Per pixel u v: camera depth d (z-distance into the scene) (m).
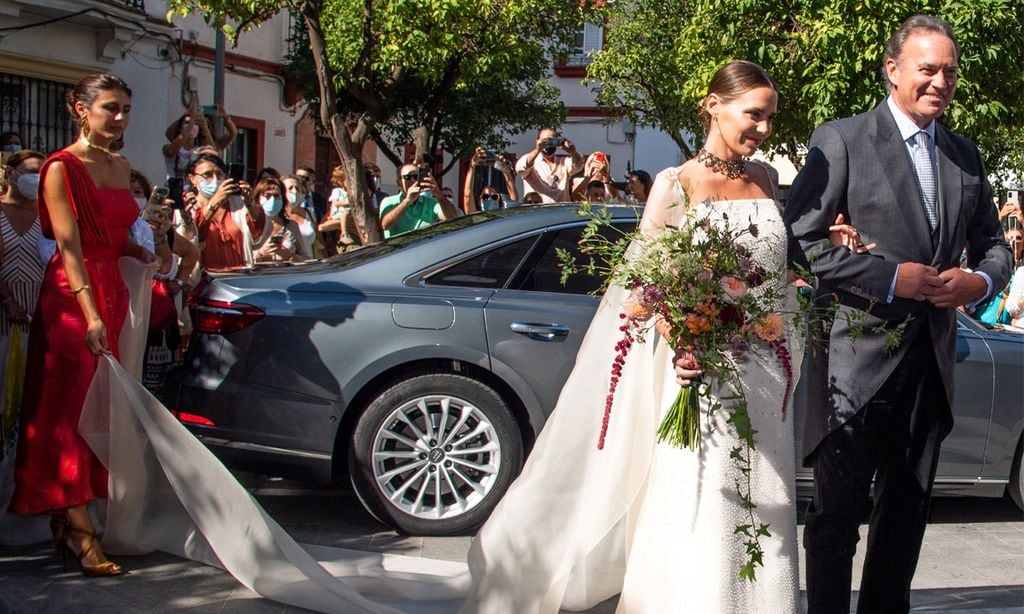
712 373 3.38
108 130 4.66
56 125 14.84
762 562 3.44
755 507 3.39
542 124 17.80
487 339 5.27
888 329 3.38
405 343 5.22
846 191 3.42
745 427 3.29
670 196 3.56
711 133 3.61
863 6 8.97
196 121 11.72
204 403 5.21
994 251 3.54
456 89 16.36
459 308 5.29
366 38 10.23
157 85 16.55
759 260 3.44
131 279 4.89
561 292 5.44
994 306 8.63
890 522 3.57
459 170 21.83
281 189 8.79
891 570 3.60
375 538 5.28
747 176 3.62
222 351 5.23
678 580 3.52
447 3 9.71
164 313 6.14
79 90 4.66
